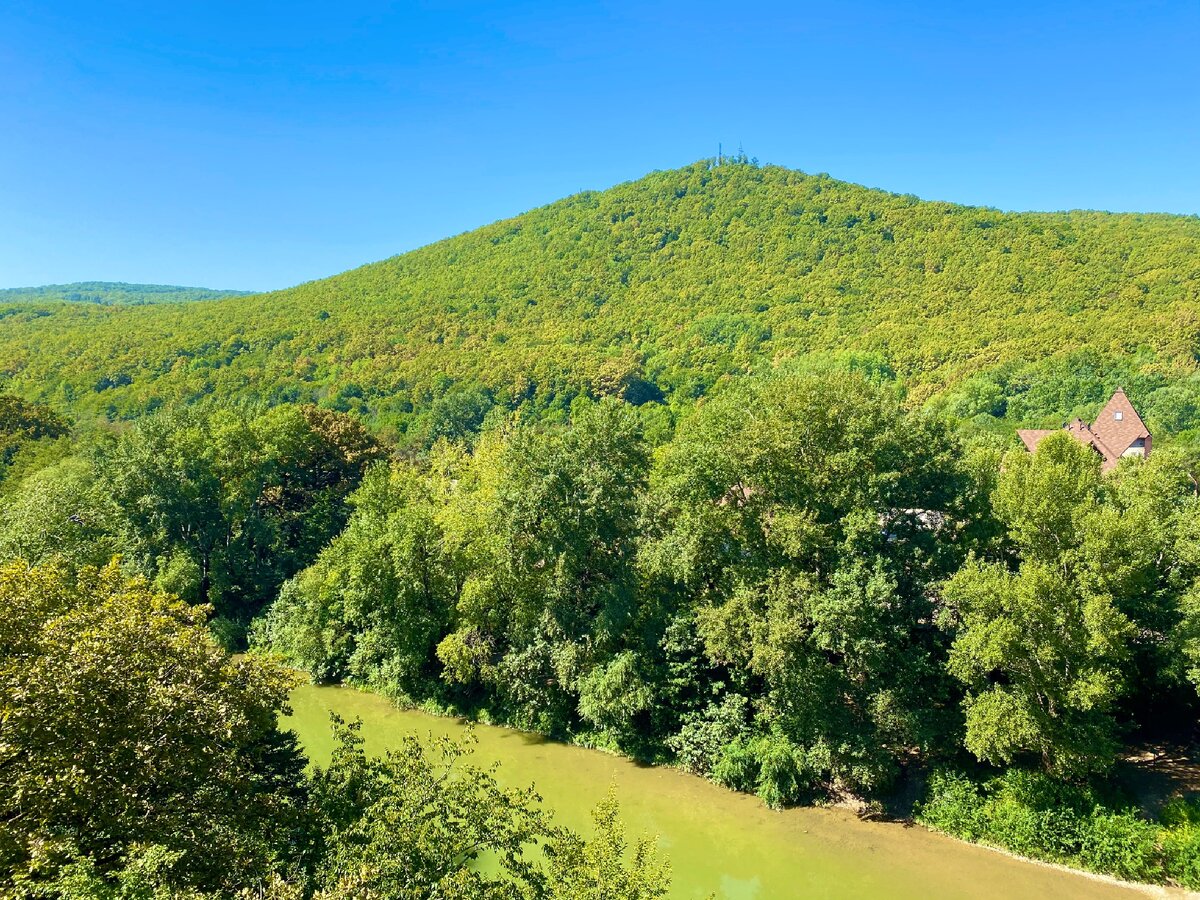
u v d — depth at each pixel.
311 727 36.84
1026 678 24.47
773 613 27.80
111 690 15.84
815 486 29.70
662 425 101.00
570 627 34.75
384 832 15.34
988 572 25.19
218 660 19.33
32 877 13.12
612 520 35.00
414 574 39.91
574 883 14.38
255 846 16.11
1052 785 24.45
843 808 27.47
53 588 19.44
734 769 29.16
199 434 53.94
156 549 50.16
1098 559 23.55
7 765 14.47
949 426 33.62
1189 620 25.66
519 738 35.16
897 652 27.95
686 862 24.62
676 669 32.22
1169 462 32.38
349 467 65.44
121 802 15.22
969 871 23.48
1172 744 28.17
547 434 37.59
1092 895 21.95
